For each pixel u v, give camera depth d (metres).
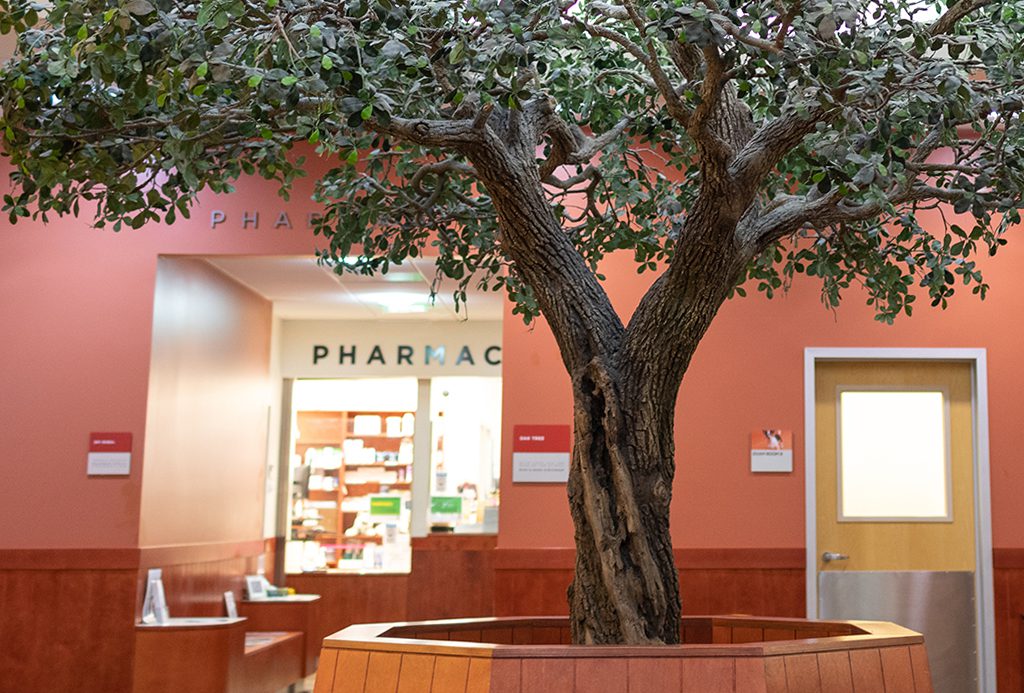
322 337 9.67
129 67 2.84
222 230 7.16
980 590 6.77
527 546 6.77
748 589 6.74
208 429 7.97
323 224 4.64
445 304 8.80
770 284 4.96
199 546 7.69
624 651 3.13
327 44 2.76
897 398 6.99
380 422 10.04
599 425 3.67
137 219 3.68
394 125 3.35
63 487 6.95
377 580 9.22
